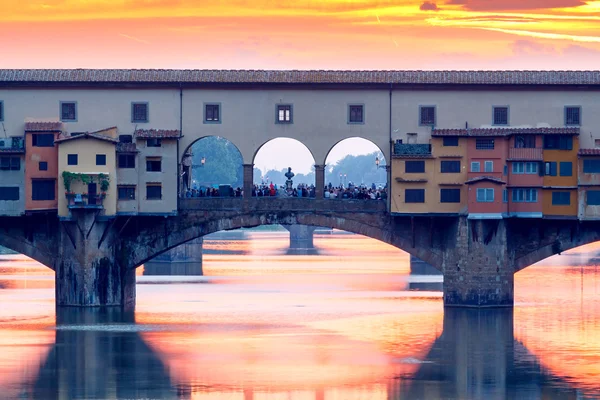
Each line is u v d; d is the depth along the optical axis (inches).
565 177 4200.3
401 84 4217.5
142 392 3070.9
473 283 4239.7
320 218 4244.6
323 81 4217.5
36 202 4192.9
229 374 3262.8
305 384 3157.0
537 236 4276.6
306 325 4013.3
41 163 4190.5
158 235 4264.3
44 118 4229.8
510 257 4276.6
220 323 4037.9
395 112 4237.2
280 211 4237.2
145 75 4237.2
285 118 4249.5
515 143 4200.3
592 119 4239.7
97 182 4158.5
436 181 4207.7
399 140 4234.7
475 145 4190.5
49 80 4205.2
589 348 3624.5
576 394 3088.1
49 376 3243.1
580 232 4261.8
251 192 4249.5
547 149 4200.3
